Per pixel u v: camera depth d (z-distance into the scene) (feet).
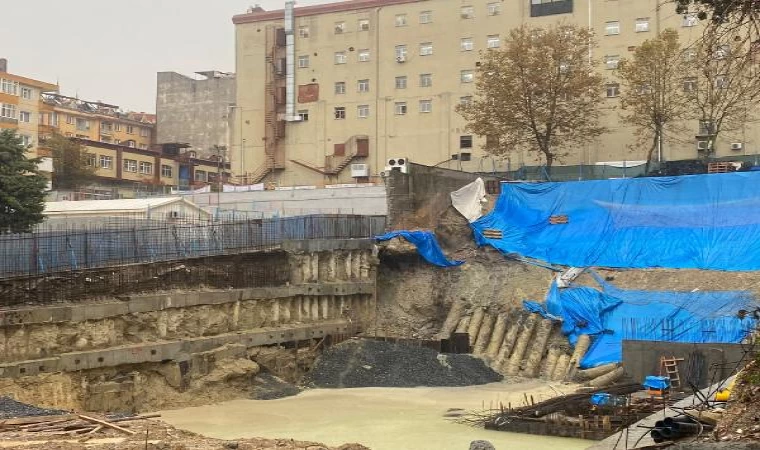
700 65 85.05
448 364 180.24
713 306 176.55
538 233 215.31
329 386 177.47
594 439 122.31
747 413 68.90
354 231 217.77
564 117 261.24
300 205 259.80
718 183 204.74
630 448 68.39
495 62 270.87
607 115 285.84
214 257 177.06
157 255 173.68
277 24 340.18
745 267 188.03
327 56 329.11
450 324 198.80
